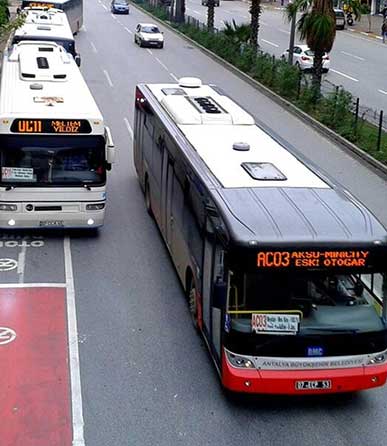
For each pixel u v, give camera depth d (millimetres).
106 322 13719
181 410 11102
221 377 11055
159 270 16109
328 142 28031
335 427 10852
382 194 22281
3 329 13258
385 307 10773
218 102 17719
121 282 15453
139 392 11516
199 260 12758
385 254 10586
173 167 15516
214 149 14352
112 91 34969
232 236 10500
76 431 10453
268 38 58031
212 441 10414
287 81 34844
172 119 16719
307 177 12938
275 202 11586
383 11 72625
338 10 66188
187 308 14375
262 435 10594
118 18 69812
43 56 21188
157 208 17875
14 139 16391
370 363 10797
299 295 10586
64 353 12555
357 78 42531
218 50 47062
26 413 10797
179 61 45531
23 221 16875
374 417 11133
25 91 18000
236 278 10516
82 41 52281
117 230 18312
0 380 11617
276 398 11492
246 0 94125
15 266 15969
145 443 10289
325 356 10656
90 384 11664
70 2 50594
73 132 16578
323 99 32188
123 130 27859
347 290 10773
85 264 16266
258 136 15531
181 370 12188
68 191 16844
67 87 18672
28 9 43094
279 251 10398
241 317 10586
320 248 10445
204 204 12352
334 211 11375
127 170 23234
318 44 32219
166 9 71625
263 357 10594
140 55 47219
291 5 33500
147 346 12922
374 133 27672
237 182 12430
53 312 14000
